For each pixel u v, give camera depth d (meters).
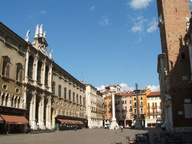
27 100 48.62
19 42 46.22
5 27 41.00
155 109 115.12
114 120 82.75
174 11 45.84
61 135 40.50
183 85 42.22
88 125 96.69
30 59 51.31
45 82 58.47
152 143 20.02
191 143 16.72
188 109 41.28
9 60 42.53
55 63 64.38
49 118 58.31
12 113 41.50
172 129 41.12
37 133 47.38
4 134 37.56
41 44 56.69
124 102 128.38
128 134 43.34
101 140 28.62
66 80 74.50
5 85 40.84
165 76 47.41
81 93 91.81
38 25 56.34
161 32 50.66
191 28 35.34
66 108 72.69
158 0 51.72
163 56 49.50
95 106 107.81
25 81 47.34
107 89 162.75
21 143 24.17
